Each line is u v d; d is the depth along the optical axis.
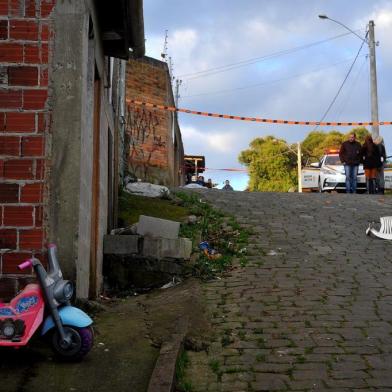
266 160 51.16
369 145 18.97
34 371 4.50
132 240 8.26
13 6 5.70
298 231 11.23
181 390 4.39
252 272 8.25
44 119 5.61
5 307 4.51
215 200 14.45
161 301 7.04
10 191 5.53
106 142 9.05
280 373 4.73
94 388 4.23
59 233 5.52
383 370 4.76
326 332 5.71
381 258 9.32
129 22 7.63
